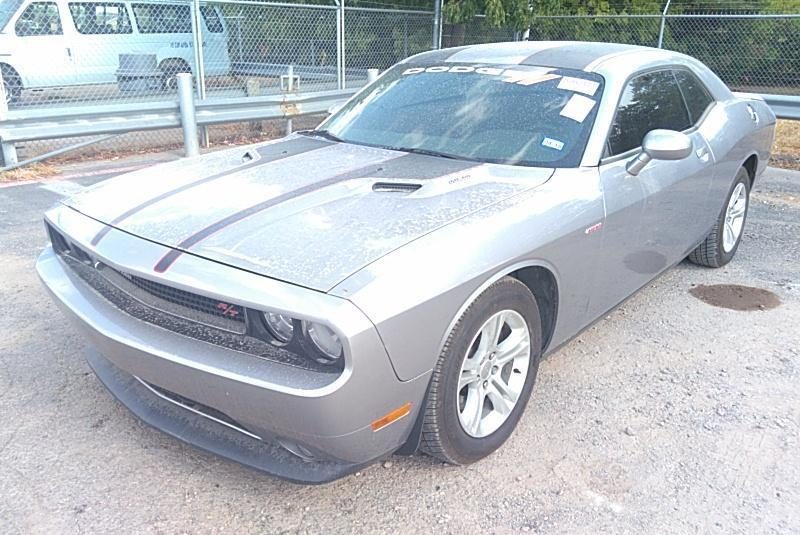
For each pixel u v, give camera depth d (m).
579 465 2.81
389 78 4.19
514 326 2.83
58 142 8.83
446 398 2.49
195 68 9.38
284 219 2.57
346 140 3.70
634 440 2.98
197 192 2.90
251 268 2.28
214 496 2.61
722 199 4.63
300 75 10.95
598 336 3.99
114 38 10.57
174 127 8.60
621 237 3.32
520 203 2.80
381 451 2.40
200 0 9.13
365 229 2.48
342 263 2.27
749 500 2.62
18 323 3.95
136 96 10.10
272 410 2.19
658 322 4.18
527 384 2.96
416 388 2.36
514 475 2.74
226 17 11.45
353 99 4.25
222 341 2.30
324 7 10.12
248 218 2.59
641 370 3.59
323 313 2.07
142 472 2.72
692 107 4.29
